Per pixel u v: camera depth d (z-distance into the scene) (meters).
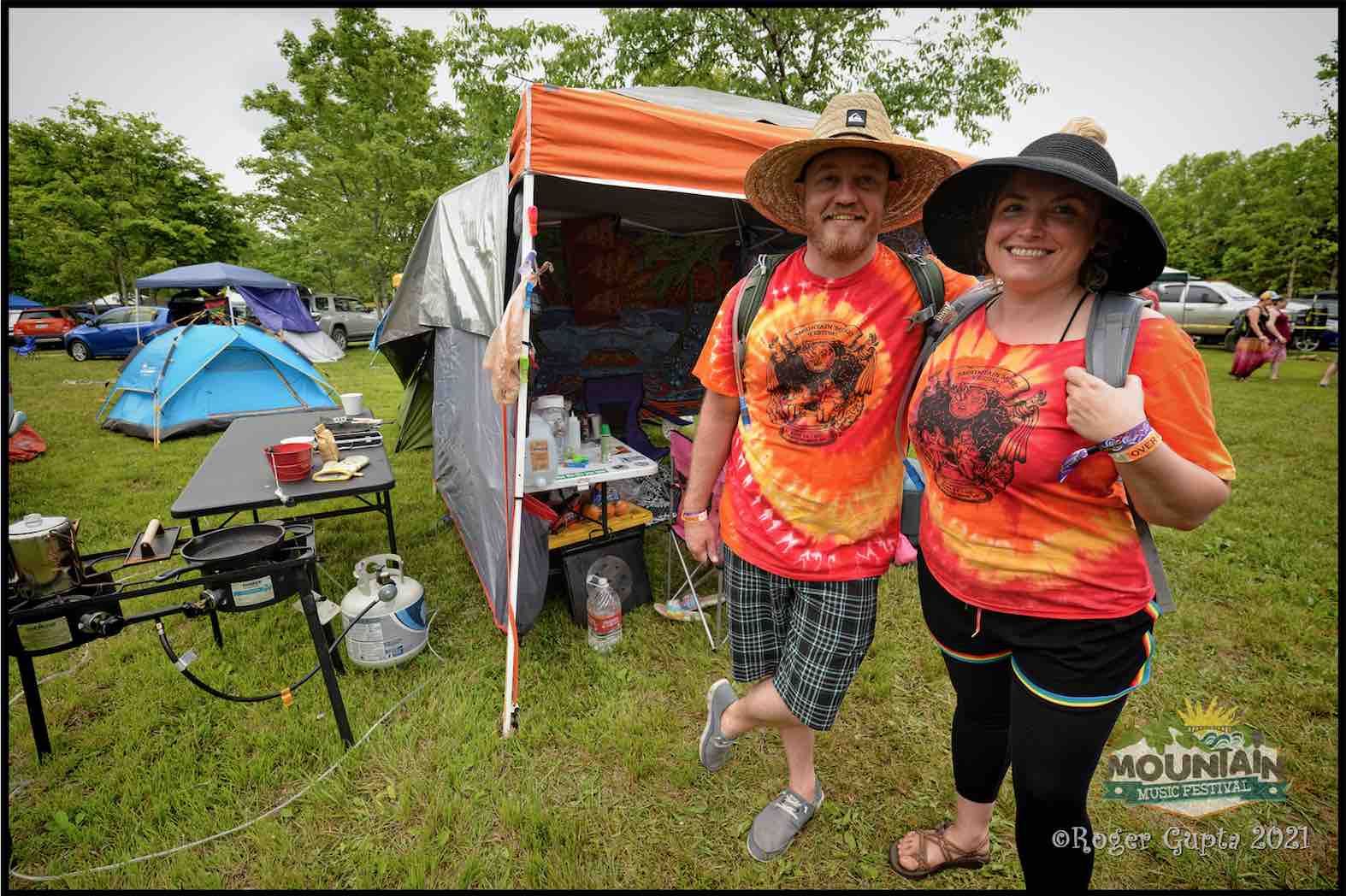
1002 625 1.33
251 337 7.64
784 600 1.72
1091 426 1.07
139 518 4.73
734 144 2.58
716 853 1.97
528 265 2.42
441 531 4.38
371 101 19.62
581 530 3.19
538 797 2.11
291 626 3.17
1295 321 14.89
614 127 2.44
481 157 11.57
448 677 2.75
